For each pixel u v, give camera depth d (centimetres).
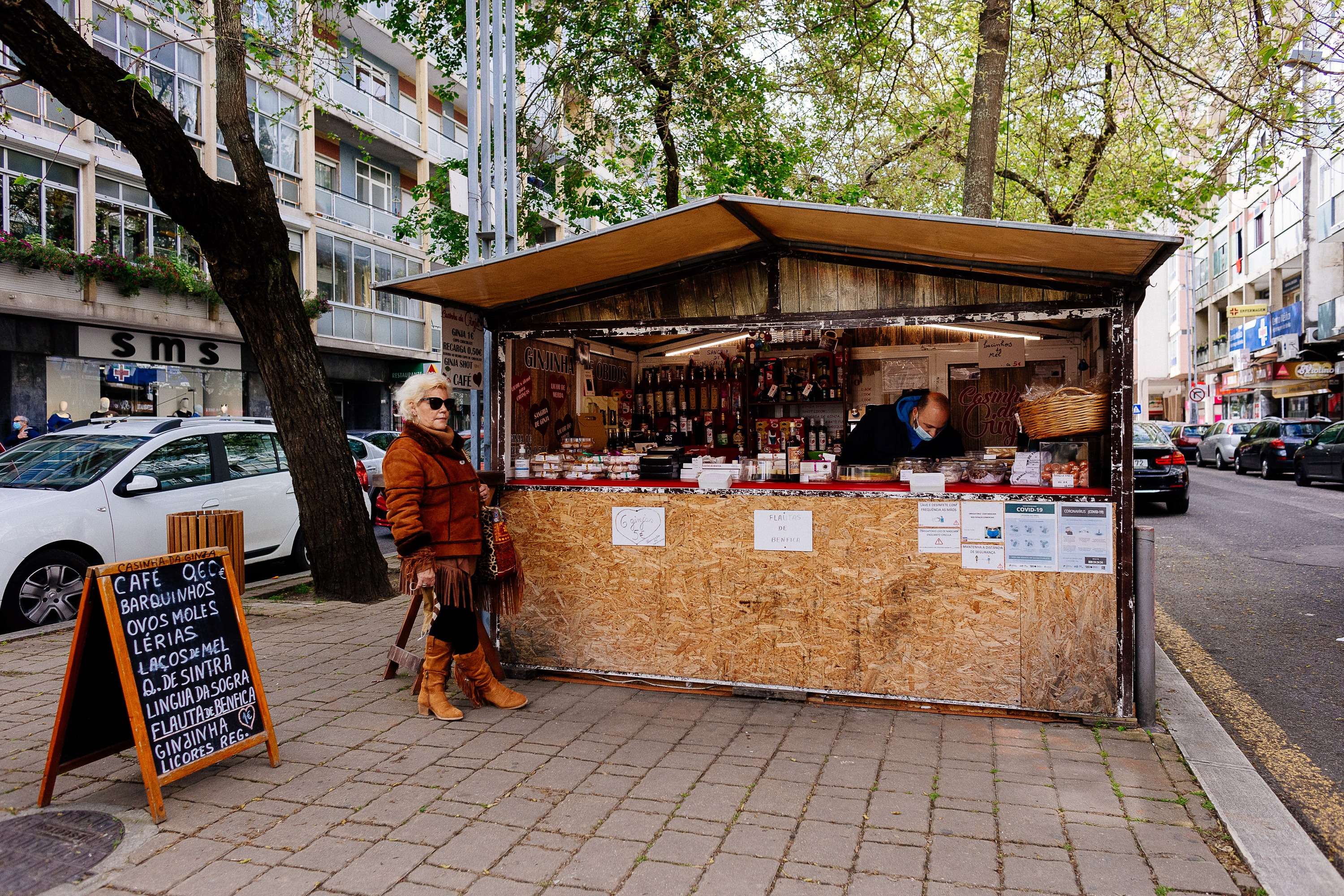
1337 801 349
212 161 1933
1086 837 292
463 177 699
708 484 461
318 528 736
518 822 306
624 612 479
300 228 2212
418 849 286
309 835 297
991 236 362
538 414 586
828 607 442
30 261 1574
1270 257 3145
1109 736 393
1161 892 257
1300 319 2603
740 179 1159
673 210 375
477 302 507
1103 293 406
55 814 315
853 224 383
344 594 735
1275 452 2012
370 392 2622
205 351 2022
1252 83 791
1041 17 945
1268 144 822
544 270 444
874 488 442
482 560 441
